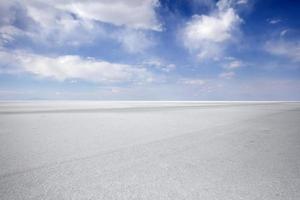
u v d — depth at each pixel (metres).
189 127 8.65
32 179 3.05
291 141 5.89
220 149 4.96
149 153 4.59
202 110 21.38
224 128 8.34
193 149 4.97
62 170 3.46
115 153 4.57
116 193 2.62
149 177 3.17
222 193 2.61
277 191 2.67
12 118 12.16
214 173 3.35
